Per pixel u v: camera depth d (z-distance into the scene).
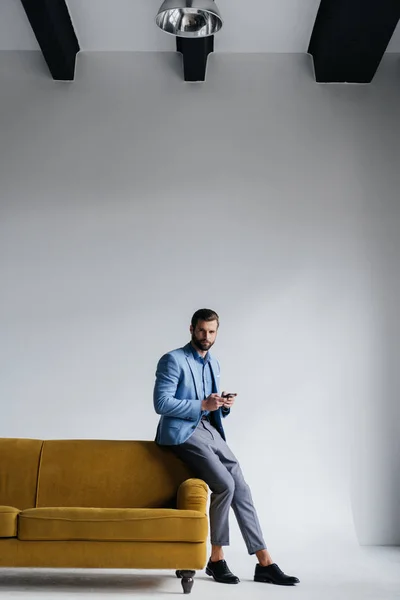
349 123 6.53
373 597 4.18
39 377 6.28
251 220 6.44
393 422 6.27
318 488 6.19
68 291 6.36
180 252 6.41
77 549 4.14
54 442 4.92
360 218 6.46
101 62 6.59
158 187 6.46
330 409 6.27
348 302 6.38
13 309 6.34
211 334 4.67
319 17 6.15
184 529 4.16
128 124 6.52
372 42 5.90
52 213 6.43
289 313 6.36
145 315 6.34
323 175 6.50
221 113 6.54
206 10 4.75
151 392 6.26
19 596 4.06
